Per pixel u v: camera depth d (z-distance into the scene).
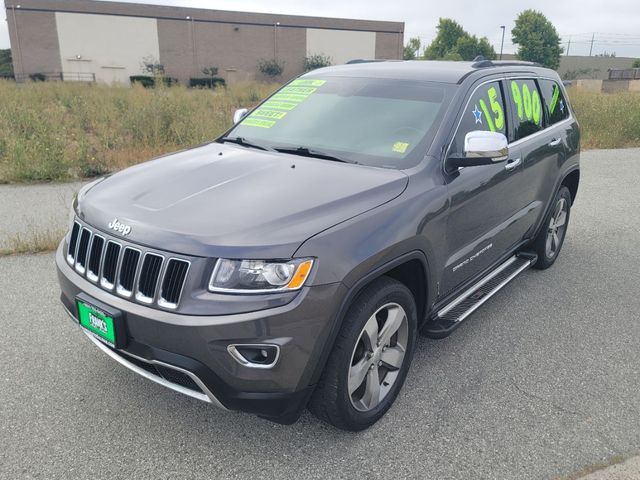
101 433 2.89
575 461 2.77
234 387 2.46
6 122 11.23
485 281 4.06
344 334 2.64
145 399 3.17
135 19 51.53
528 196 4.47
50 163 8.45
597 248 6.04
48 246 5.40
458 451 2.83
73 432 2.89
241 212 2.63
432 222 3.11
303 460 2.74
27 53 49.19
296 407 2.58
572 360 3.74
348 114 3.78
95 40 50.62
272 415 2.56
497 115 4.03
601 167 10.76
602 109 15.77
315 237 2.52
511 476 2.66
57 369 3.44
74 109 14.98
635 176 9.88
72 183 8.27
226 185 2.96
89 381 3.32
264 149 3.67
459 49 84.62
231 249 2.41
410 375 3.51
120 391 3.24
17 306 4.24
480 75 3.95
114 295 2.64
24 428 2.91
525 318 4.36
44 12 48.81
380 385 3.06
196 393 2.53
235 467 2.68
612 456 2.81
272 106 4.22
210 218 2.58
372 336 2.85
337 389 2.67
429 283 3.20
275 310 2.39
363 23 59.56
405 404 3.21
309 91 4.17
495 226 3.99
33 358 3.55
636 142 14.12
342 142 3.55
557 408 3.20
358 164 3.32
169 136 11.12
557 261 5.63
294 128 3.83
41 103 16.92
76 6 49.47
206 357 2.40
